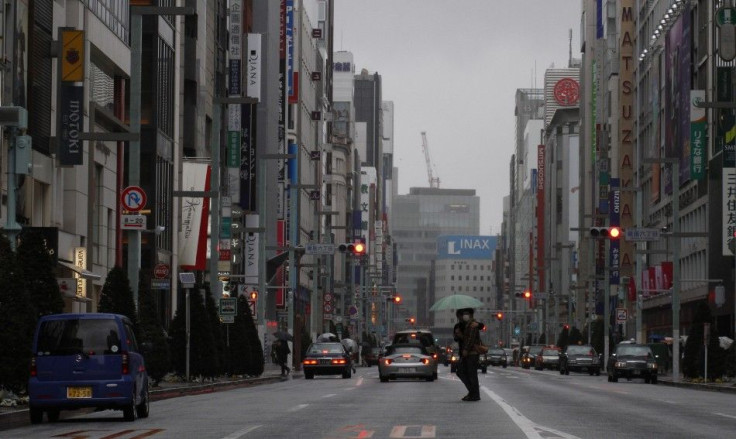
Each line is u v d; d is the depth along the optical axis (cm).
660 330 14575
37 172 5922
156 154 8338
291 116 16175
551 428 2667
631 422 2948
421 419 2989
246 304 7838
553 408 3612
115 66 7350
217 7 11194
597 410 3525
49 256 3744
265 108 13575
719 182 11244
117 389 3045
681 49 12762
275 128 14125
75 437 2505
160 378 5116
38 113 5916
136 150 4797
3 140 5359
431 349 7162
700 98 11962
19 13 5497
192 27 9812
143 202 4794
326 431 2589
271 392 5256
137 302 4972
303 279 18325
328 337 11519
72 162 6022
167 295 8744
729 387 6094
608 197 17888
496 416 3111
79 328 3077
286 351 8794
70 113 6028
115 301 4591
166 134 8738
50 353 3059
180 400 4456
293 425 2803
